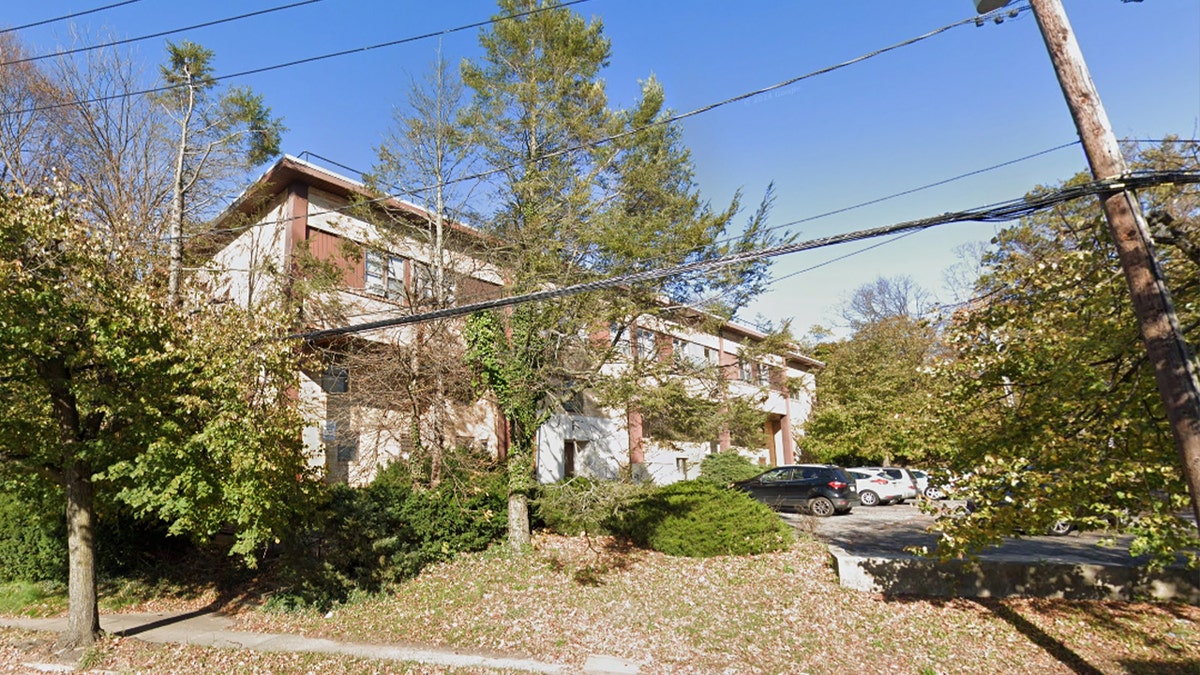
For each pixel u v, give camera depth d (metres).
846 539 15.03
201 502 8.94
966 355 8.82
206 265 14.73
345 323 13.45
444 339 13.88
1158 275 5.32
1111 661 7.89
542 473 19.67
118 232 10.40
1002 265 8.96
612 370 13.30
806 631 9.21
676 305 11.94
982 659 8.15
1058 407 7.97
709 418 12.55
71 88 15.04
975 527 8.19
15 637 10.17
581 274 11.80
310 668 8.35
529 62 13.33
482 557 12.99
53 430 9.43
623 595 10.98
